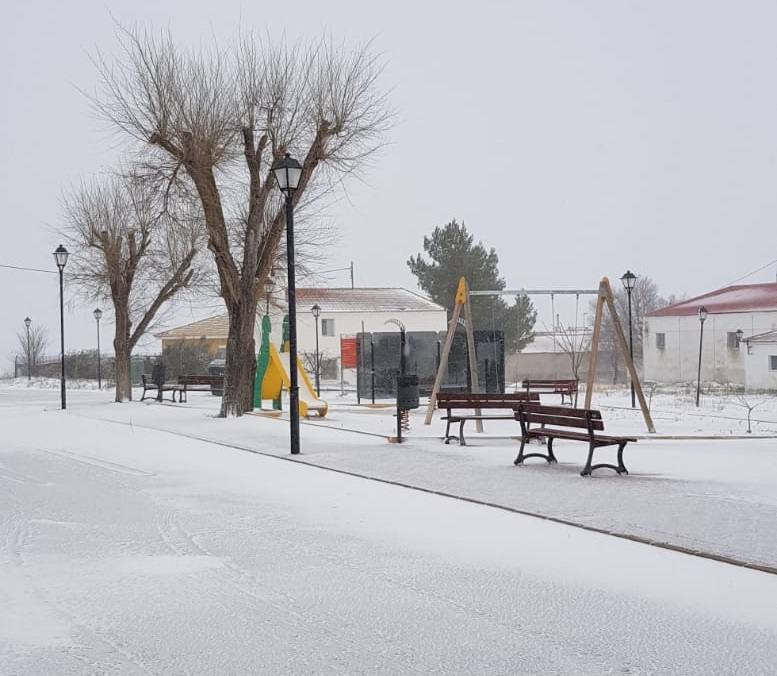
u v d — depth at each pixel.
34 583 8.45
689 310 51.47
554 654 6.38
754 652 6.36
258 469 16.12
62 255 33.75
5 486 14.34
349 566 8.97
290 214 18.44
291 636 6.84
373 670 6.09
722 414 27.66
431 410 23.75
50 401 39.91
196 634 6.91
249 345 27.88
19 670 6.18
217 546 9.91
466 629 6.96
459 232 68.56
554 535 10.23
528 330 65.31
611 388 46.81
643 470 14.88
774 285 54.09
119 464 17.00
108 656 6.45
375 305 67.94
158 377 38.56
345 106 27.19
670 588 8.00
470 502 12.44
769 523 10.47
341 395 40.81
